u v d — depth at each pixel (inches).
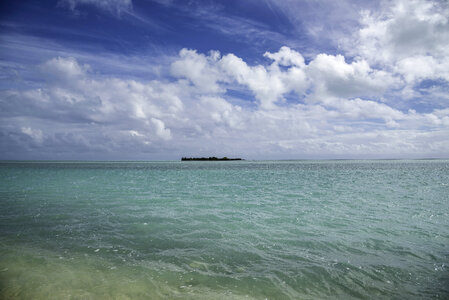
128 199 789.2
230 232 452.4
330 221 528.1
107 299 241.0
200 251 364.2
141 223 509.4
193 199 796.0
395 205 698.2
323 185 1200.2
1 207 657.0
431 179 1482.5
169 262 326.0
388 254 353.7
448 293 255.8
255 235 435.8
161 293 252.8
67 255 346.3
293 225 497.7
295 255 350.3
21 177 1617.9
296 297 250.1
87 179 1501.0
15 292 249.3
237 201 761.6
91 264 318.3
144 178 1610.5
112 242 398.9
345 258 341.1
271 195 882.1
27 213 588.7
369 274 296.4
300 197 839.7
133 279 280.2
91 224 499.5
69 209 636.1
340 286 270.2
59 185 1167.0
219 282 276.1
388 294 255.6
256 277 287.9
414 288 266.1
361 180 1449.3
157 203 724.7
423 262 328.5
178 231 457.1
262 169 2950.3
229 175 1918.1
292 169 2918.3
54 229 464.4
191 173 2171.5
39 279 276.4
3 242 394.3
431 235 435.5
